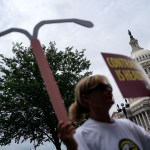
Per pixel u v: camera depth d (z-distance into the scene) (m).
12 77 40.41
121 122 3.43
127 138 3.24
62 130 2.62
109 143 3.15
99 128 3.24
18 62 41.19
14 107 39.59
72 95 40.47
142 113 123.06
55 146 40.66
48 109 40.12
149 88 3.08
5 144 40.84
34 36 3.22
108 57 3.04
